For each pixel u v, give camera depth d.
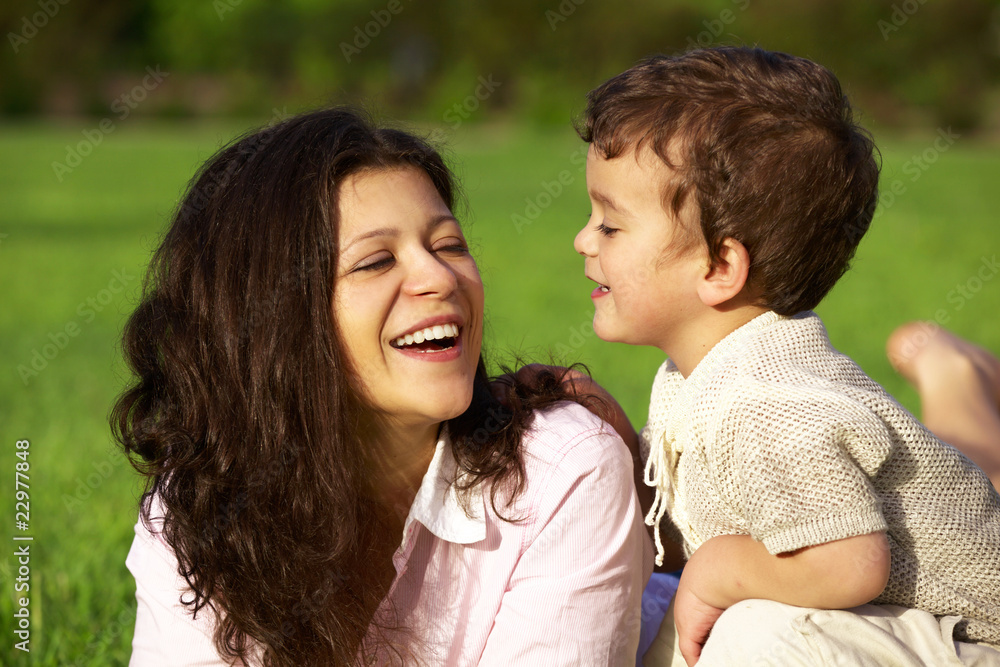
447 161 2.33
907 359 3.21
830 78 2.04
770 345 1.93
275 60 43.75
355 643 1.84
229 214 1.78
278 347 1.70
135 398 2.00
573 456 1.84
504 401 1.97
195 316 1.81
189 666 1.80
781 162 1.90
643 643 2.15
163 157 23.55
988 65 34.50
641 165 1.97
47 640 2.55
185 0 42.47
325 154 1.73
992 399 3.13
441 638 1.85
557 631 1.76
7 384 5.43
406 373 1.73
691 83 1.98
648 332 2.08
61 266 9.77
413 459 1.92
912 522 1.85
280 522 1.75
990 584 1.87
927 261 9.52
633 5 36.81
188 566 1.77
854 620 1.75
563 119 36.78
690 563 1.92
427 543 1.89
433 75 41.88
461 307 1.77
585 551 1.80
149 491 1.93
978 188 16.31
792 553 1.74
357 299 1.70
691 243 1.97
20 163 21.44
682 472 1.99
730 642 1.79
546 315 7.21
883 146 20.14
